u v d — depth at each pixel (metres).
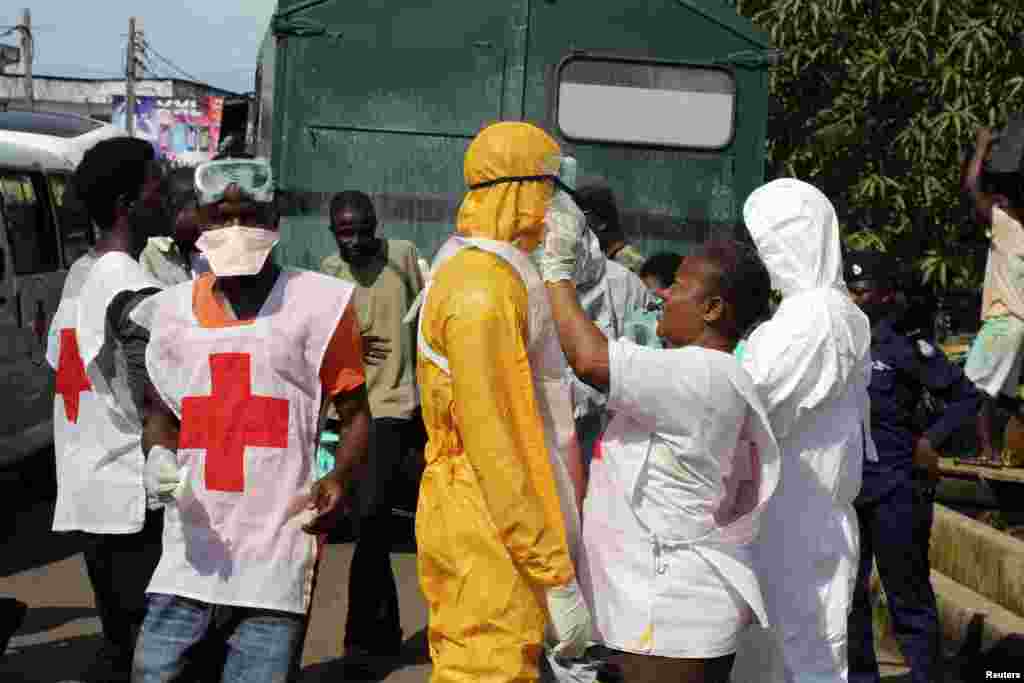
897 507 5.81
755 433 3.67
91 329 4.75
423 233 8.48
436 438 3.47
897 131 11.55
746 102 8.62
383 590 6.34
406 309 7.02
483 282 3.35
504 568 3.34
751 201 4.33
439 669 3.44
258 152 10.63
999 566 6.84
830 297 4.20
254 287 3.88
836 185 11.78
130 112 51.38
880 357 5.83
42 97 57.50
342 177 8.48
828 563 4.19
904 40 10.97
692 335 3.79
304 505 3.87
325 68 8.45
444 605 3.43
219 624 3.86
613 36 8.55
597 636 3.67
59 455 5.25
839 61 11.39
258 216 3.87
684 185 8.59
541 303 3.47
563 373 3.54
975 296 11.88
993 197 7.61
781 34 11.12
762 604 3.68
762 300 3.81
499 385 3.29
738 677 4.18
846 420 4.24
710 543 3.63
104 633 5.51
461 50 8.50
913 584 5.86
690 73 8.59
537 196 3.54
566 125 8.52
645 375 3.52
